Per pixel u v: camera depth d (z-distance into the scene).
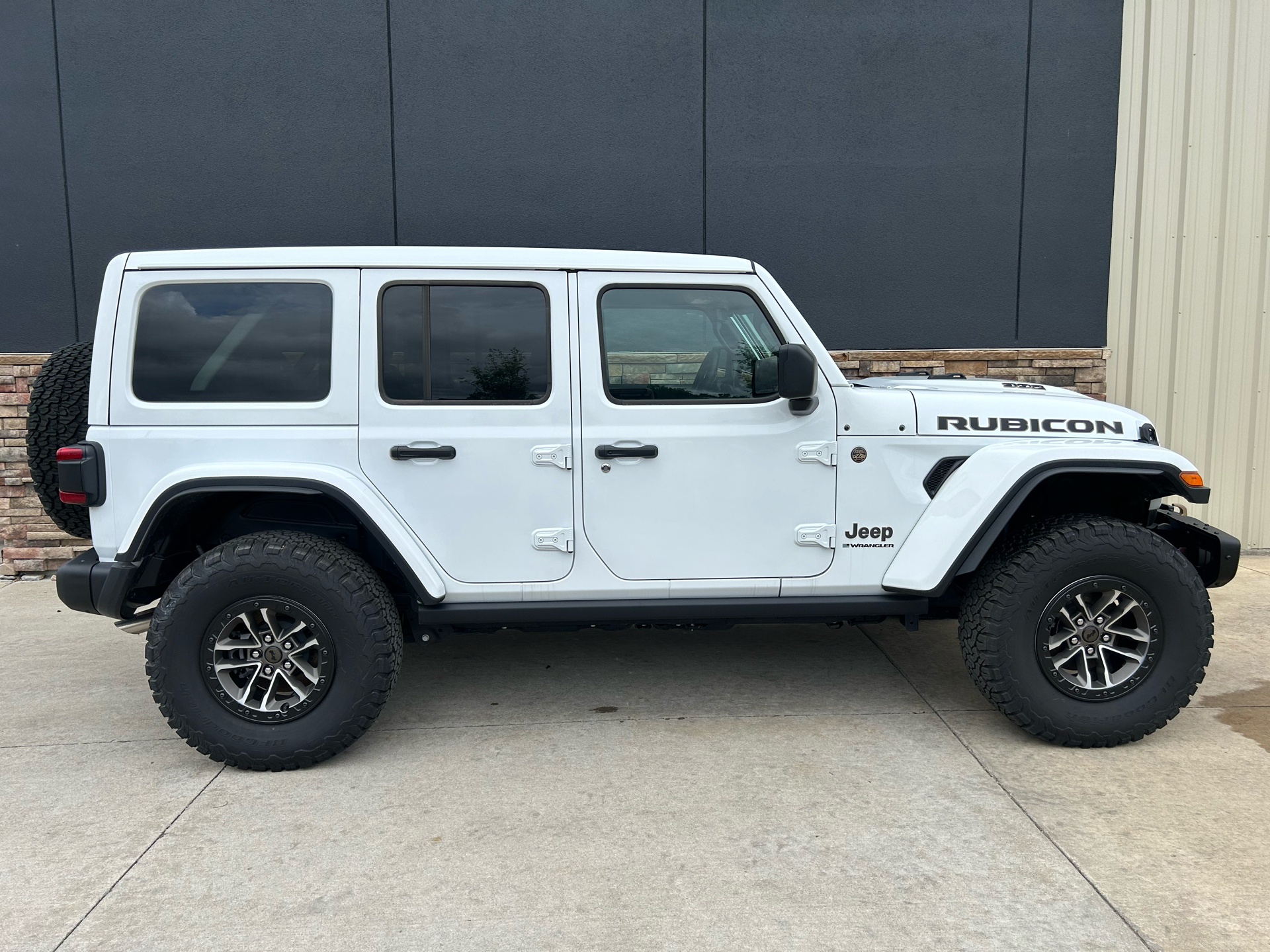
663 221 5.57
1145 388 5.89
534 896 2.19
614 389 3.03
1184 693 2.94
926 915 2.09
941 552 2.98
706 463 3.03
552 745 3.08
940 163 5.61
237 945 2.00
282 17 5.29
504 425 2.98
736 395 3.08
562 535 3.02
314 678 2.84
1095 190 5.69
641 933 2.04
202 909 2.14
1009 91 5.58
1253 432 5.96
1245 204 5.77
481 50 5.39
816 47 5.48
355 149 5.40
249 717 2.84
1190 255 5.79
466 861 2.35
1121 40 5.59
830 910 2.12
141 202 5.35
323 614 2.80
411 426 2.95
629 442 3.00
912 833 2.47
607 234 5.56
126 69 5.25
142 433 2.88
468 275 2.97
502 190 5.49
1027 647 2.92
